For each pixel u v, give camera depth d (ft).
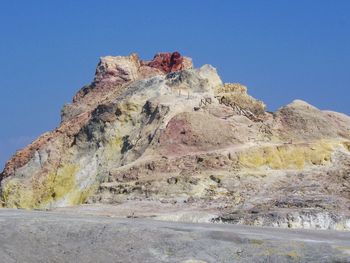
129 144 301.84
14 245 133.28
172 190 239.30
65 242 135.54
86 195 294.05
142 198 240.32
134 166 264.31
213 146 270.67
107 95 369.50
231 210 214.90
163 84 331.98
